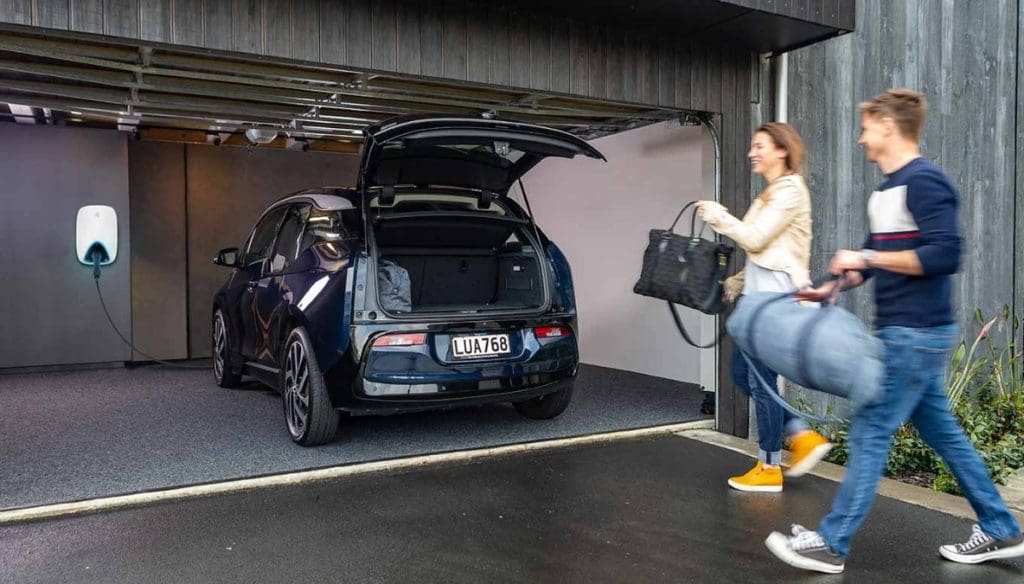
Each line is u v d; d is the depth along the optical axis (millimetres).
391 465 3842
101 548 2812
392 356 3912
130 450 4117
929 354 2400
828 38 4449
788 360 2418
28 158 7008
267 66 4250
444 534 2967
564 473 3791
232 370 5902
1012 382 5203
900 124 2455
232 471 3715
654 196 6641
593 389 6074
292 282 4465
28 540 2883
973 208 5301
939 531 3043
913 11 5102
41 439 4363
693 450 4258
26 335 7039
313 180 8500
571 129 6195
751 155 3266
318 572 2613
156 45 3225
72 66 4391
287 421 4352
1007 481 3951
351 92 4695
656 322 6699
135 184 7625
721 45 4586
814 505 3344
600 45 4207
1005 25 5508
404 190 4441
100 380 6539
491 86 3957
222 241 8086
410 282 4699
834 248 4910
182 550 2799
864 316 4852
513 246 4750
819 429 4469
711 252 2867
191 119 6145
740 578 2574
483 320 4137
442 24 3779
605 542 2895
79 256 7152
